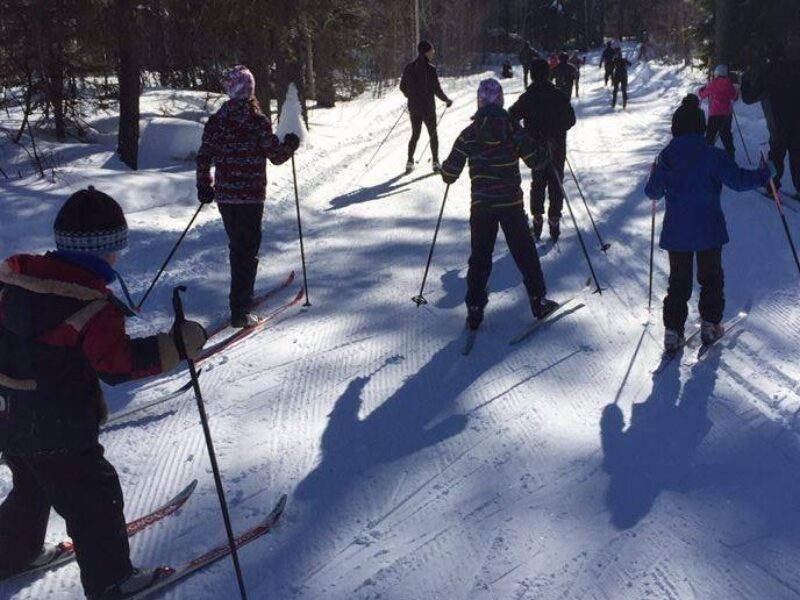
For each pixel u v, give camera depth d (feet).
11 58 40.32
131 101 39.29
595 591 10.14
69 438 9.11
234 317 19.86
